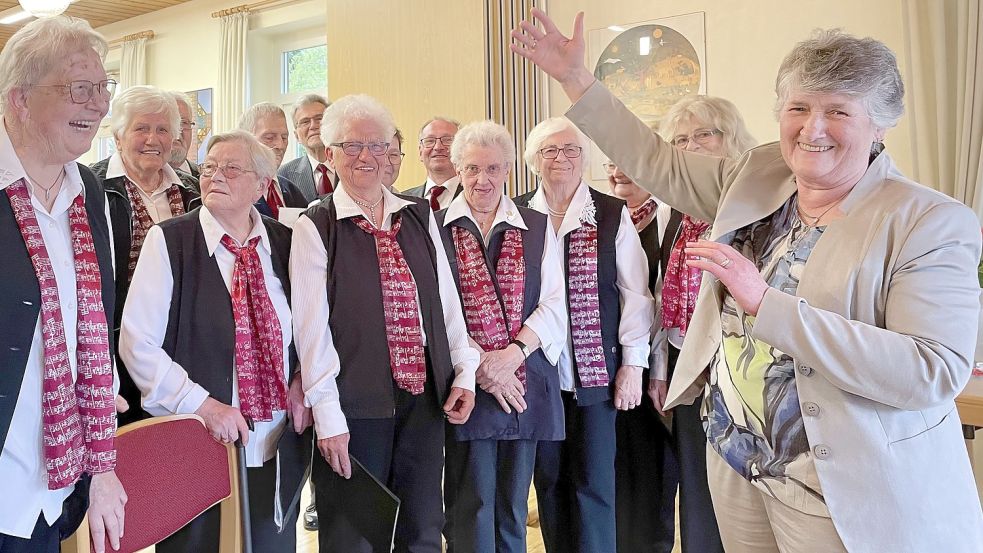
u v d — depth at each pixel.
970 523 1.29
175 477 1.43
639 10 4.70
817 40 1.32
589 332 2.38
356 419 2.04
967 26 3.85
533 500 3.60
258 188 2.04
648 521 2.55
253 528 1.96
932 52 3.95
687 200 1.73
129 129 2.36
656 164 1.74
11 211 1.23
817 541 1.32
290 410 2.04
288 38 7.33
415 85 5.05
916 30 3.95
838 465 1.27
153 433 1.41
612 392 2.39
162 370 1.84
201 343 1.90
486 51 4.86
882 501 1.25
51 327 1.25
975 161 3.83
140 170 2.38
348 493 2.03
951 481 1.29
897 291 1.24
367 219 2.12
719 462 1.52
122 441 1.36
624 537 2.58
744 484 1.47
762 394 1.39
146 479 1.39
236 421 1.84
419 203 2.25
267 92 7.38
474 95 4.86
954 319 1.20
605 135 1.77
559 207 2.52
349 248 2.08
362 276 2.06
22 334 1.21
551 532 2.47
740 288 1.26
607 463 2.39
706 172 1.69
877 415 1.26
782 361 1.36
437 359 2.10
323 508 2.06
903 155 4.07
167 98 2.45
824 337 1.21
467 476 2.24
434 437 2.11
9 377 1.19
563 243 2.44
